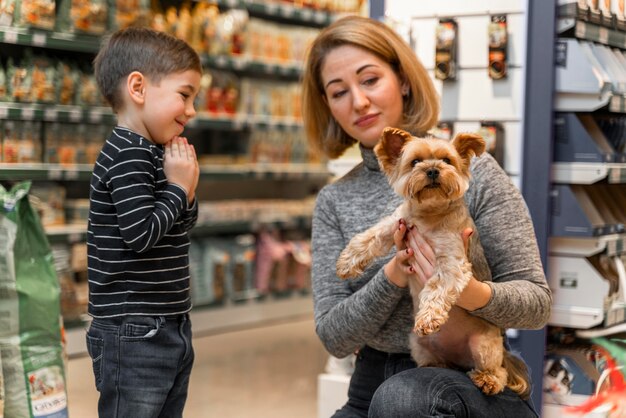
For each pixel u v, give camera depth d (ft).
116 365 6.86
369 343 7.30
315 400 13.64
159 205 6.83
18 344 9.00
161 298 6.97
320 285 7.49
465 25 10.30
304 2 20.49
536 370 9.47
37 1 14.53
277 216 20.66
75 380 14.40
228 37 18.52
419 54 10.69
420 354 6.86
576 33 9.43
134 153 6.88
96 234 6.96
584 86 9.34
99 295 6.97
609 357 9.68
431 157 6.36
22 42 14.43
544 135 9.53
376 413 6.46
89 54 16.80
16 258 9.05
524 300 6.39
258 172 19.76
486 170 6.95
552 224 9.62
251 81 19.77
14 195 9.16
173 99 7.16
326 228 7.63
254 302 20.06
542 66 9.50
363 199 7.45
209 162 19.12
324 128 8.21
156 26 16.84
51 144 15.52
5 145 14.82
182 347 7.10
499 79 10.03
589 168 9.41
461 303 6.19
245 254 19.80
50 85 15.03
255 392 14.06
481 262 6.65
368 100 7.29
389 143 6.64
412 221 6.40
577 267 9.67
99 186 6.92
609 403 9.20
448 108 10.40
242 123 19.24
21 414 9.01
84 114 15.53
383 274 6.61
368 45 7.25
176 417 7.32
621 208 10.93
